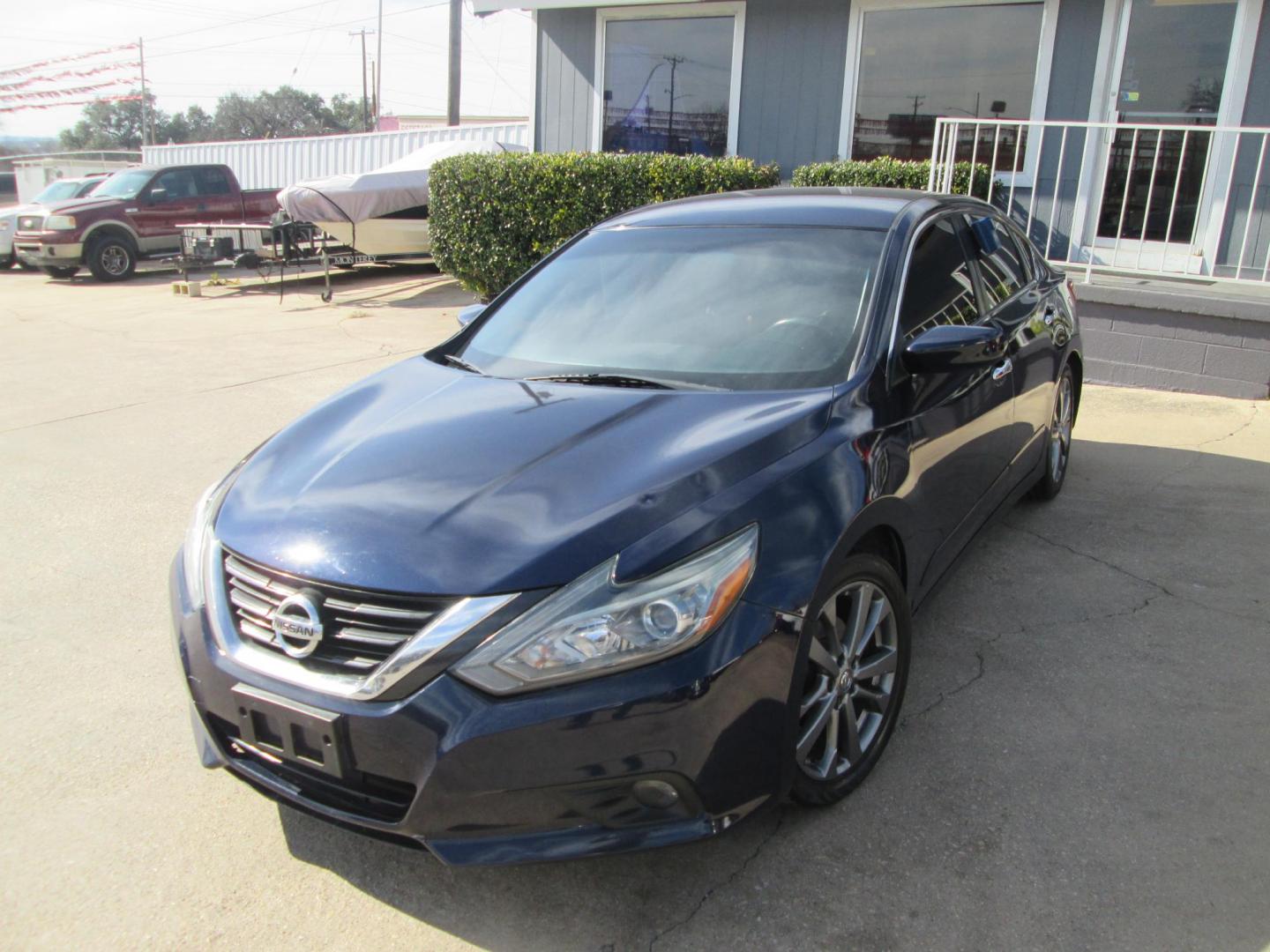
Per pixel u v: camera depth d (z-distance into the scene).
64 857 2.61
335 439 2.90
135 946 2.32
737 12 10.28
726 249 3.62
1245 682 3.34
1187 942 2.24
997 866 2.50
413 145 19.28
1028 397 4.21
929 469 3.09
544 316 3.63
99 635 3.82
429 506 2.40
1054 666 3.46
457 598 2.16
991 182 8.10
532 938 2.33
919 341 3.01
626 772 2.15
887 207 3.68
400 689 2.15
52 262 15.88
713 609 2.22
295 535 2.40
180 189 17.03
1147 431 6.26
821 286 3.30
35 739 3.13
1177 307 6.98
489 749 2.10
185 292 14.32
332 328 10.79
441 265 11.96
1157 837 2.59
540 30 11.43
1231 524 4.72
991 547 4.50
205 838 2.68
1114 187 8.84
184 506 5.24
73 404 7.43
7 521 5.03
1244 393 6.93
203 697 2.44
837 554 2.50
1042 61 8.92
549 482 2.45
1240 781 2.81
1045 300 4.67
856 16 9.68
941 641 3.65
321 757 2.23
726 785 2.25
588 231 4.15
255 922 2.39
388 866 2.58
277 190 18.59
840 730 2.72
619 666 2.13
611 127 11.33
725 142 10.73
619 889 2.47
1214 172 8.31
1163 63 8.45
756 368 3.06
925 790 2.80
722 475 2.45
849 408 2.82
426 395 3.15
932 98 9.57
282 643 2.31
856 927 2.32
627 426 2.73
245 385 7.96
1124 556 4.38
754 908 2.39
